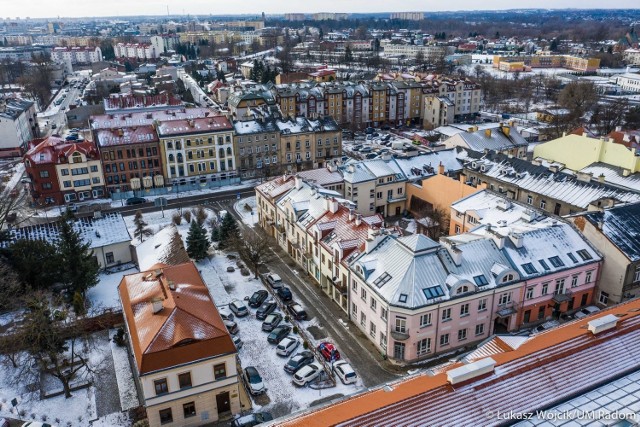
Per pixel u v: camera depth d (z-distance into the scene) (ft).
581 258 224.33
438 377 127.85
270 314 229.66
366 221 241.96
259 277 270.05
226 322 221.05
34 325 175.83
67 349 193.57
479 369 118.32
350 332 222.28
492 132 423.64
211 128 425.69
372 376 194.70
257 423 163.53
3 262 237.66
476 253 211.82
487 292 203.10
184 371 161.89
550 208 301.43
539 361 124.57
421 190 343.05
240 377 193.06
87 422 170.50
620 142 382.42
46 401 180.04
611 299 226.79
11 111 533.14
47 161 381.60
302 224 273.75
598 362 126.21
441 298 195.21
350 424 105.91
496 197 274.77
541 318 223.30
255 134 447.01
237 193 416.46
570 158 361.71
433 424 107.24
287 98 595.06
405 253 207.00
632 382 121.29
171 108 593.83
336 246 232.94
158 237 270.87
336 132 478.59
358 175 338.95
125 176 409.90
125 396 182.50
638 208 242.37
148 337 162.20
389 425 106.42
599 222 230.68
